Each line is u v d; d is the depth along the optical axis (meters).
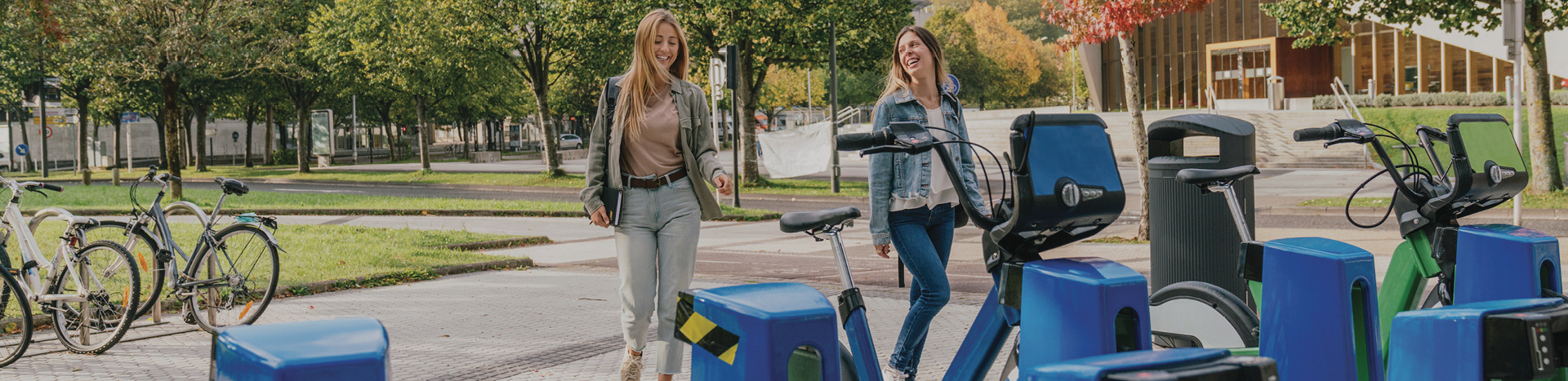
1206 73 45.50
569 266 10.14
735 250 11.90
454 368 5.05
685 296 2.56
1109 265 2.68
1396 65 39.56
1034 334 2.73
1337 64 41.81
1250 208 4.88
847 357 2.98
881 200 3.79
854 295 3.07
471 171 37.38
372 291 7.97
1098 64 52.03
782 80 68.44
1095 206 2.79
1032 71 66.94
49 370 5.02
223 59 23.17
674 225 4.00
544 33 28.69
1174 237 4.97
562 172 30.81
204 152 42.53
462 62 28.83
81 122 44.12
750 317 2.29
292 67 33.62
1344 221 14.44
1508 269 3.36
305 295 7.76
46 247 8.91
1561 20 15.91
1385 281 3.98
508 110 58.75
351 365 1.61
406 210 18.38
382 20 30.27
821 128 27.91
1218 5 44.84
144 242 6.21
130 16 21.16
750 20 23.89
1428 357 2.80
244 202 19.94
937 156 3.83
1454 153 3.62
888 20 25.17
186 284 6.02
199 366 5.13
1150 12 10.91
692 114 4.05
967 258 10.44
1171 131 5.04
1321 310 2.83
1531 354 2.62
